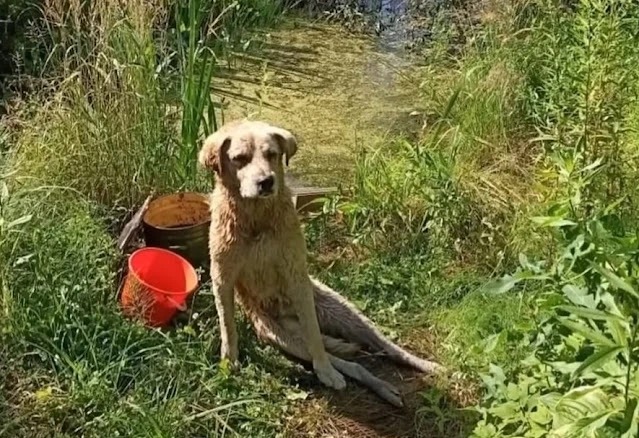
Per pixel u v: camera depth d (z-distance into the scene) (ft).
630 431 5.01
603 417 5.15
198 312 8.66
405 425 7.64
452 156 10.75
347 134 12.59
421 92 13.47
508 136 11.55
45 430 7.17
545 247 9.27
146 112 9.87
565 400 5.41
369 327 8.41
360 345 8.48
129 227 9.26
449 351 8.38
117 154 9.76
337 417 7.68
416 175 10.11
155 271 8.81
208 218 9.34
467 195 9.98
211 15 12.88
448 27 14.58
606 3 10.52
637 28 11.15
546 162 10.45
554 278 6.48
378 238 9.86
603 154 9.64
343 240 10.03
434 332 8.75
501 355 7.88
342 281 9.33
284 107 13.35
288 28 16.38
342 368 8.09
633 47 10.77
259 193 7.29
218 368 7.88
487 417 7.06
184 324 8.52
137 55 9.91
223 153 7.60
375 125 12.82
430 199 9.80
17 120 9.98
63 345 7.88
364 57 15.23
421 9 15.93
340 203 10.30
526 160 11.16
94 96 9.81
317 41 15.87
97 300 8.33
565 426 5.24
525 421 6.13
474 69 12.21
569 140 10.39
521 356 7.48
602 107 9.66
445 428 7.47
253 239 7.73
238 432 7.39
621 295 5.90
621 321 5.22
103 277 8.49
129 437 7.07
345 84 14.15
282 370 8.13
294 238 7.82
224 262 7.80
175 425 7.20
